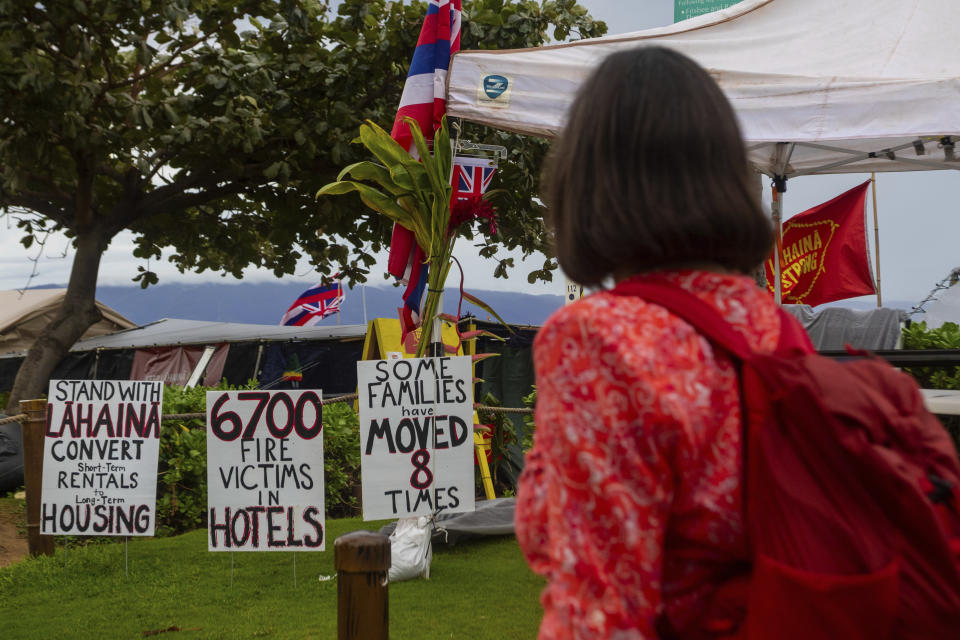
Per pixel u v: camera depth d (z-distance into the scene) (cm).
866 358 94
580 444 81
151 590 470
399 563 472
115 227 1205
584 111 100
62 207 1276
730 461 84
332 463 784
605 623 78
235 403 473
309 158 1113
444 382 470
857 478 79
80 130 975
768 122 443
